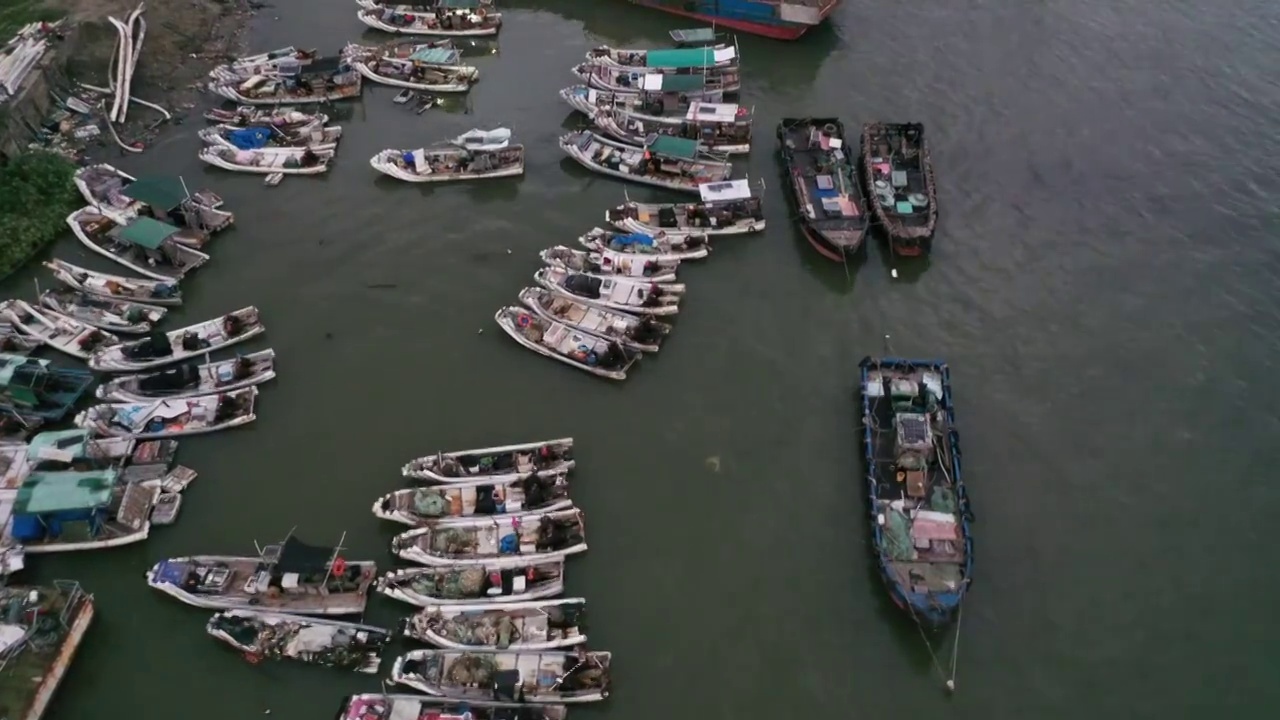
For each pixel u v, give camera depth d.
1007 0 74.19
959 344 48.69
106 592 37.69
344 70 64.56
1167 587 38.78
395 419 44.62
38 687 33.66
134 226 50.66
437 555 38.12
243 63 64.88
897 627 37.34
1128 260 53.25
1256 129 61.84
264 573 36.88
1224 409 45.59
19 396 42.69
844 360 47.78
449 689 34.34
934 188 55.19
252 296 50.41
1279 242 54.06
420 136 61.16
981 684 35.78
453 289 51.16
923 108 63.75
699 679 35.78
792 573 39.09
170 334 47.38
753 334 49.03
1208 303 50.78
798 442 43.94
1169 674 36.09
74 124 58.94
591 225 55.16
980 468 43.03
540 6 74.31
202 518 40.34
